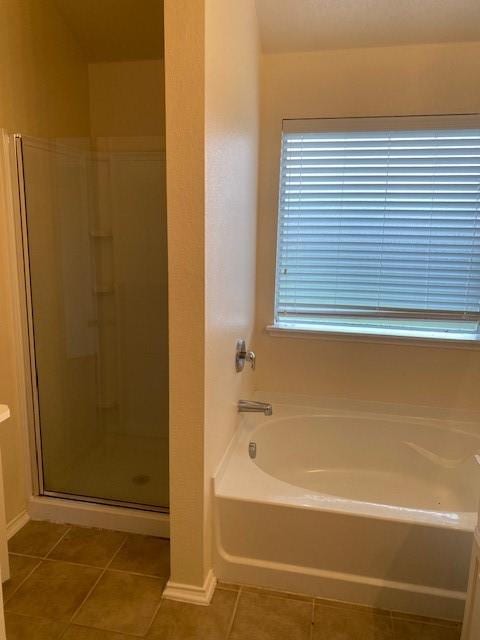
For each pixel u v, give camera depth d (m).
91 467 2.47
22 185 2.09
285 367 2.77
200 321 1.57
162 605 1.74
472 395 2.57
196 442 1.65
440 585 1.71
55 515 2.23
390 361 2.63
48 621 1.67
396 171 2.50
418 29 2.27
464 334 2.59
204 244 1.51
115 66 2.77
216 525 1.81
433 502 2.37
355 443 2.58
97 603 1.75
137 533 2.15
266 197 2.62
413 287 2.60
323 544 1.76
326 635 1.63
